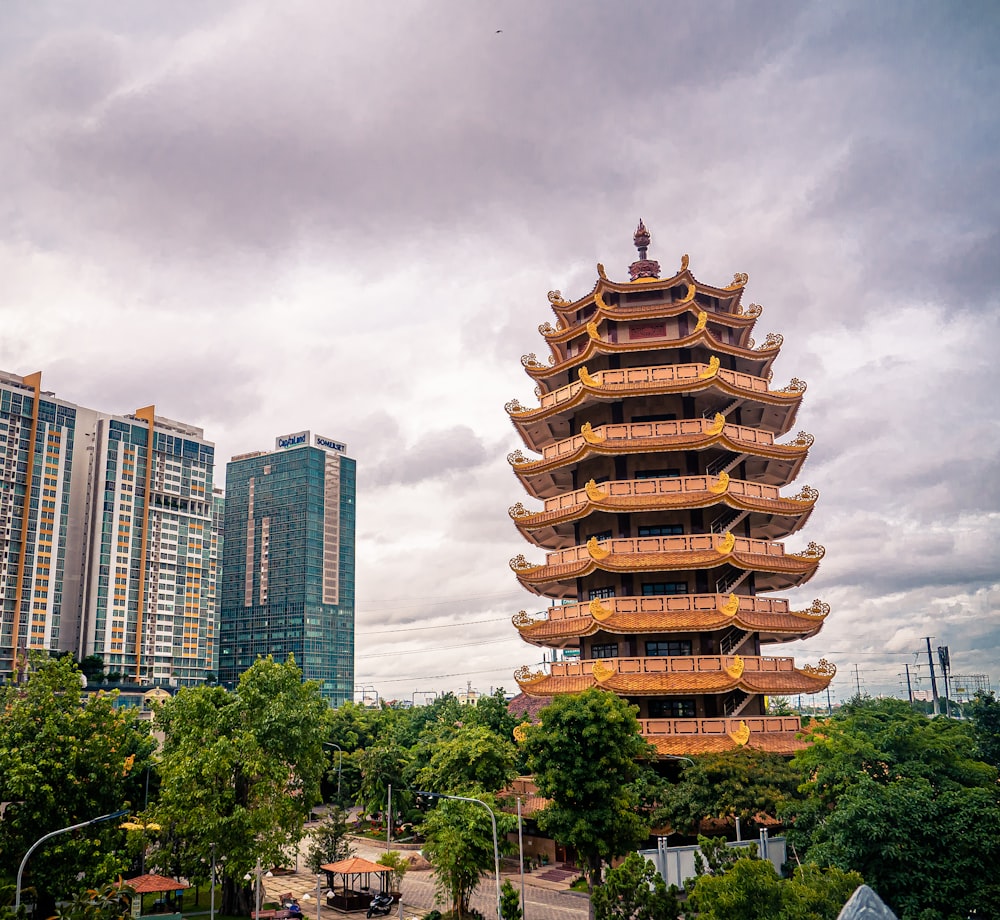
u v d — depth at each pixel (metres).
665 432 74.25
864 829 39.59
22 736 53.00
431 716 131.00
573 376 82.75
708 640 69.75
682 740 64.69
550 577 74.25
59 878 50.00
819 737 58.34
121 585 185.12
